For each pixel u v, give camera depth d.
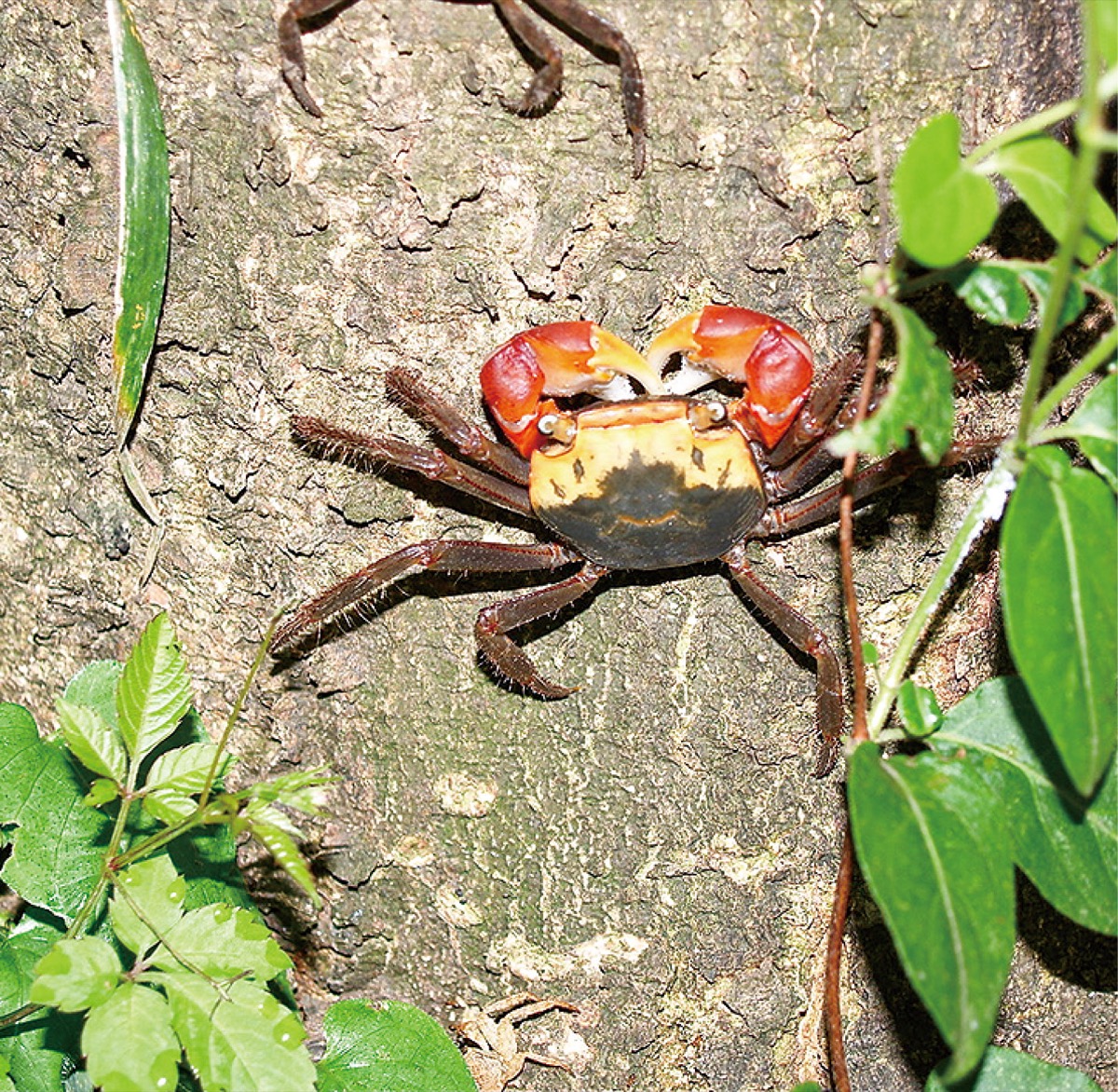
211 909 0.45
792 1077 0.51
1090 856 0.45
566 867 0.50
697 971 0.50
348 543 0.50
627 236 0.48
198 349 0.49
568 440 0.48
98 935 0.47
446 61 0.47
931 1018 0.51
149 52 0.47
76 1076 0.49
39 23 0.48
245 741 0.51
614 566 0.49
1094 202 0.43
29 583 0.51
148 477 0.50
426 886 0.51
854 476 0.48
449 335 0.49
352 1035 0.49
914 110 0.47
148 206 0.47
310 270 0.48
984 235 0.43
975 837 0.43
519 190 0.48
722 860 0.50
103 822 0.48
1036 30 0.47
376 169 0.47
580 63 0.47
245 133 0.47
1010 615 0.43
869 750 0.44
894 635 0.50
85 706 0.47
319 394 0.49
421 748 0.50
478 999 0.51
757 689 0.49
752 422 0.48
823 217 0.48
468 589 0.50
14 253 0.49
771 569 0.49
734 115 0.47
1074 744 0.43
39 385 0.50
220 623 0.50
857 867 0.50
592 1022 0.51
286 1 0.47
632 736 0.50
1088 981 0.51
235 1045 0.44
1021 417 0.44
